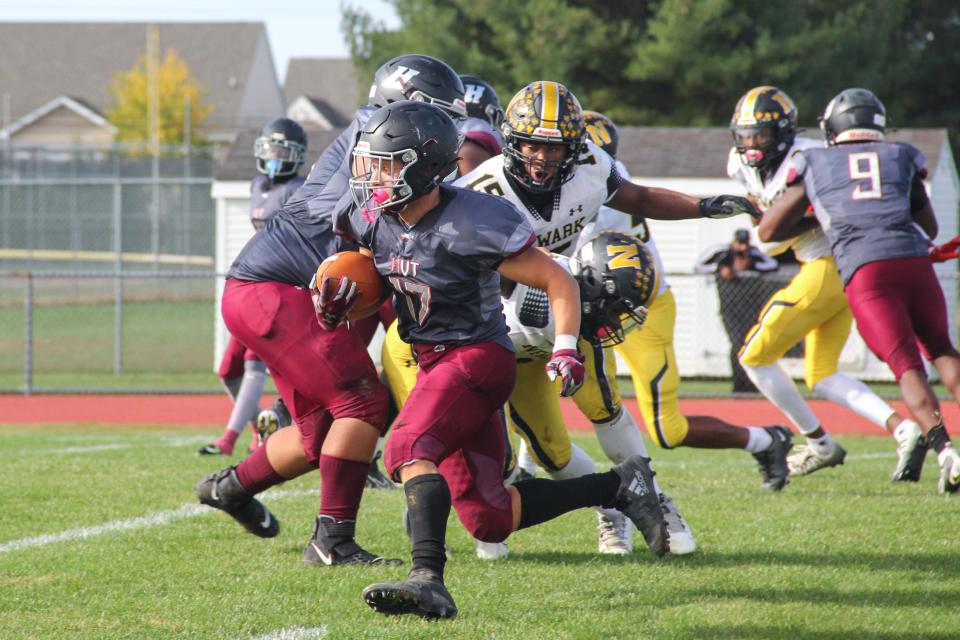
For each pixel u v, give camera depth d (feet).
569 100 47.09
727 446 69.00
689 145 178.70
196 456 87.15
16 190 357.41
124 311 269.03
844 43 285.43
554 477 56.44
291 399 51.42
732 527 58.85
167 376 172.24
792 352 156.66
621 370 162.50
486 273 42.93
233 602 44.34
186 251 339.57
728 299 142.72
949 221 176.35
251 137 184.03
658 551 47.93
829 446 75.25
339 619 42.16
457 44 285.02
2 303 280.51
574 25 276.21
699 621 41.86
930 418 65.31
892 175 68.18
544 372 53.16
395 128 40.98
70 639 39.58
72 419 124.88
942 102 340.18
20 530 57.93
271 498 68.69
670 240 167.22
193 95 476.13
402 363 54.95
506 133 47.29
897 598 45.27
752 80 273.33
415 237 42.27
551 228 49.90
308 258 50.65
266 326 50.01
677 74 276.21
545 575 49.16
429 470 41.47
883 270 67.05
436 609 39.52
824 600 45.01
